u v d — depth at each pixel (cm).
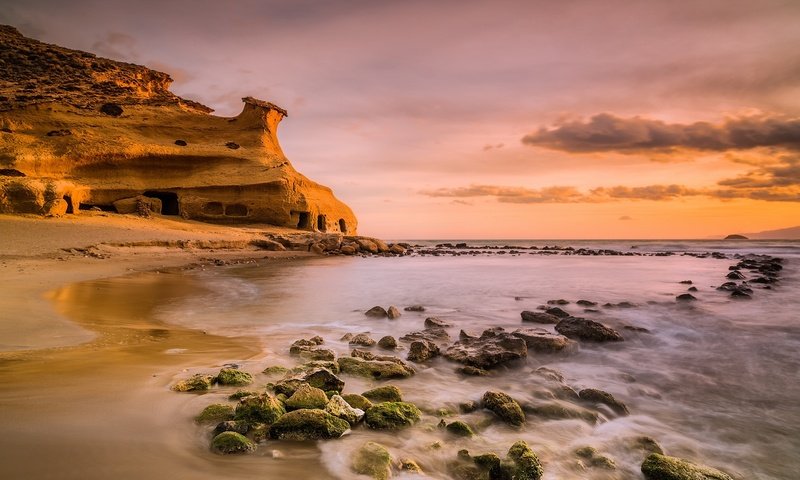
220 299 1520
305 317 1267
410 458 431
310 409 483
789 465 484
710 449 517
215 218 5309
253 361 737
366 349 903
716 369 838
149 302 1355
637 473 452
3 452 357
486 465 429
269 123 6750
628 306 1524
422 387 680
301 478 370
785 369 836
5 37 7075
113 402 495
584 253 5894
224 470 373
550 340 919
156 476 345
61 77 6650
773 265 3120
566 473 435
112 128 5494
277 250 4409
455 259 4422
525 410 597
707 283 2264
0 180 3356
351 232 7412
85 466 348
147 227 3859
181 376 620
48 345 745
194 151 5578
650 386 742
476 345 886
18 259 2131
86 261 2267
